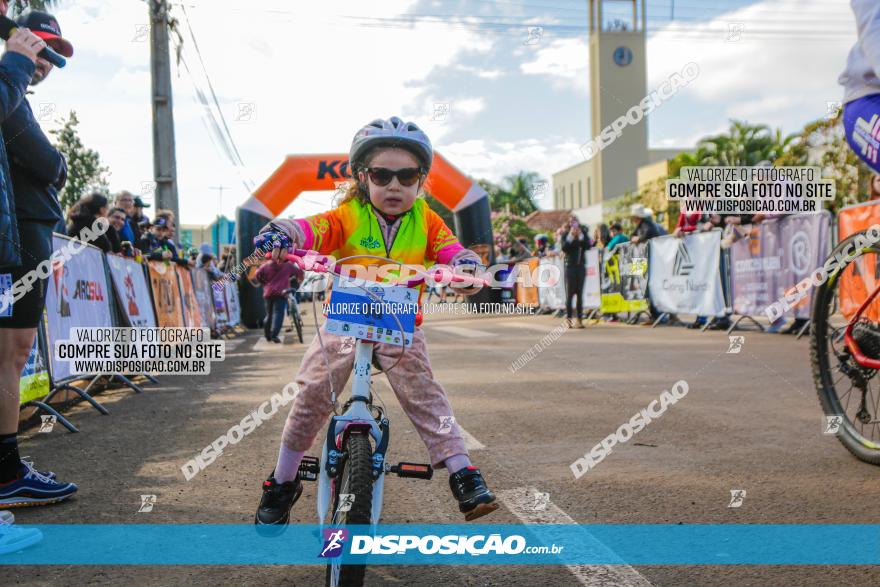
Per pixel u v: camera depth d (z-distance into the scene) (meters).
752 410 5.00
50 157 3.29
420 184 2.55
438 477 3.61
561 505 3.13
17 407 3.24
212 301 13.94
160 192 14.50
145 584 2.44
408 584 2.40
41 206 3.29
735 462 3.73
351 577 2.00
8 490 3.19
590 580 2.40
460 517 3.03
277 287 11.97
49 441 4.65
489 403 5.46
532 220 51.25
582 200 78.06
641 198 37.91
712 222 10.59
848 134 3.21
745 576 2.40
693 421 4.69
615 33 72.38
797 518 2.91
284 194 10.75
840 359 3.79
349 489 2.07
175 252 11.14
